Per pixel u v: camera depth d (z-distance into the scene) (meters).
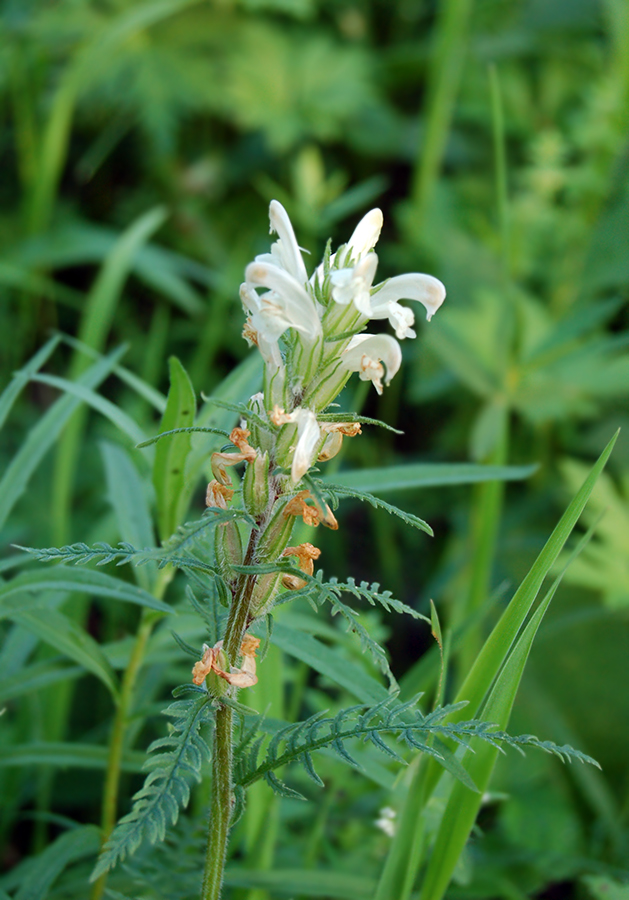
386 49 7.61
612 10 5.30
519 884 3.13
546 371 4.89
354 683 2.03
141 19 4.92
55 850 2.24
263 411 1.58
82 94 6.23
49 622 2.22
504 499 5.27
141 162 6.75
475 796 1.95
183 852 2.42
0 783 3.04
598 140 5.30
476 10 7.30
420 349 5.52
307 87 6.71
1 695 2.35
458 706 1.61
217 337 5.25
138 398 5.48
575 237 5.57
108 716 3.99
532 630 1.91
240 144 6.93
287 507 1.53
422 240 5.81
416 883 2.67
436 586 4.84
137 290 6.28
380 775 2.21
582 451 5.29
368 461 5.70
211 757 1.58
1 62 5.61
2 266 5.12
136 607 4.07
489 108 6.77
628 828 3.48
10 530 4.41
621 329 5.57
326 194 4.79
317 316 1.49
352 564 5.39
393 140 6.91
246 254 6.39
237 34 6.77
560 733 3.88
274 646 2.21
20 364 5.48
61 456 3.67
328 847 2.90
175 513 2.34
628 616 4.09
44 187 5.25
